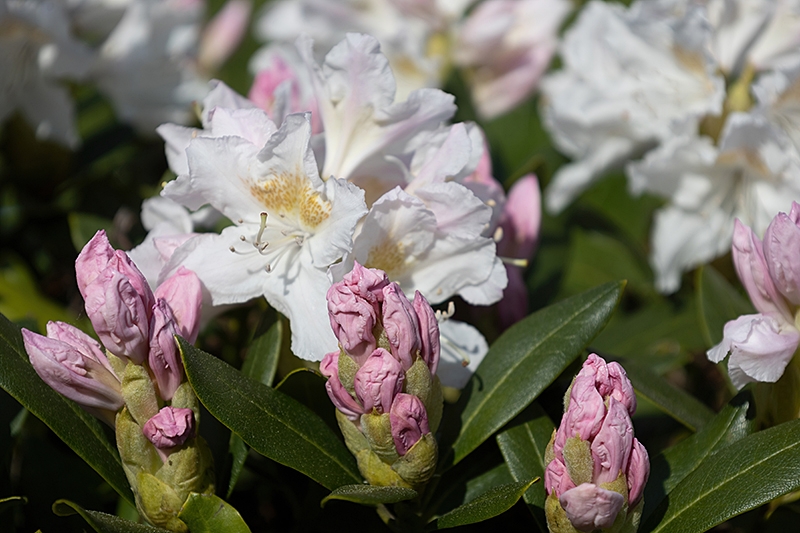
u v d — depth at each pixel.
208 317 0.77
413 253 0.76
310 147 0.75
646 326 0.93
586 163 0.98
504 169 1.05
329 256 0.75
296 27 1.24
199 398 0.72
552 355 0.76
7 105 0.93
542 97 1.14
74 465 0.80
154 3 0.98
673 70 0.93
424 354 0.72
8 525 0.76
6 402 0.77
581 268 1.04
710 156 0.89
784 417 0.76
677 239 0.92
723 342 0.74
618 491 0.70
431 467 0.73
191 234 0.77
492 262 0.76
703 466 0.74
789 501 0.78
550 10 1.11
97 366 0.72
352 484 0.74
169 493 0.72
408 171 0.77
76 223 0.91
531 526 0.78
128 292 0.71
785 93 0.87
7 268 0.93
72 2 0.95
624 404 0.70
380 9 1.14
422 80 1.08
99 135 1.02
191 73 1.01
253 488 0.86
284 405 0.74
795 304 0.75
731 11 0.92
